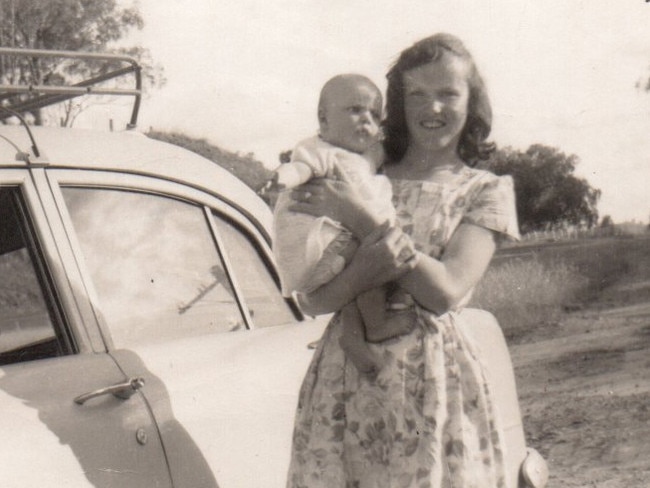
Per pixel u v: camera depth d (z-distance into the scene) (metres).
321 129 2.71
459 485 2.54
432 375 2.57
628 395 7.24
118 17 11.29
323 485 2.61
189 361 2.96
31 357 2.88
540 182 11.33
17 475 2.43
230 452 2.90
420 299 2.58
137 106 3.46
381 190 2.66
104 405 2.68
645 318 9.30
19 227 2.88
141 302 3.04
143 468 2.69
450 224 2.67
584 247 11.00
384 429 2.59
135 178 3.16
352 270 2.53
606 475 5.86
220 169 3.52
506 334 9.87
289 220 2.60
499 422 2.65
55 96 3.49
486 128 2.81
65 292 2.84
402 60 2.72
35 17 10.91
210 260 3.30
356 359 2.59
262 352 3.13
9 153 2.91
